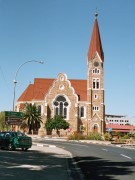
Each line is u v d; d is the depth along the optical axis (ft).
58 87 328.08
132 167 60.80
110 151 107.55
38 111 302.04
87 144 159.53
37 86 344.08
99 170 56.54
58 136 288.30
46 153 95.55
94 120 318.65
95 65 331.16
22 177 45.70
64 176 48.78
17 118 123.54
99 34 343.67
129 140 193.77
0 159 70.69
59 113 325.21
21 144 99.76
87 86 330.75
